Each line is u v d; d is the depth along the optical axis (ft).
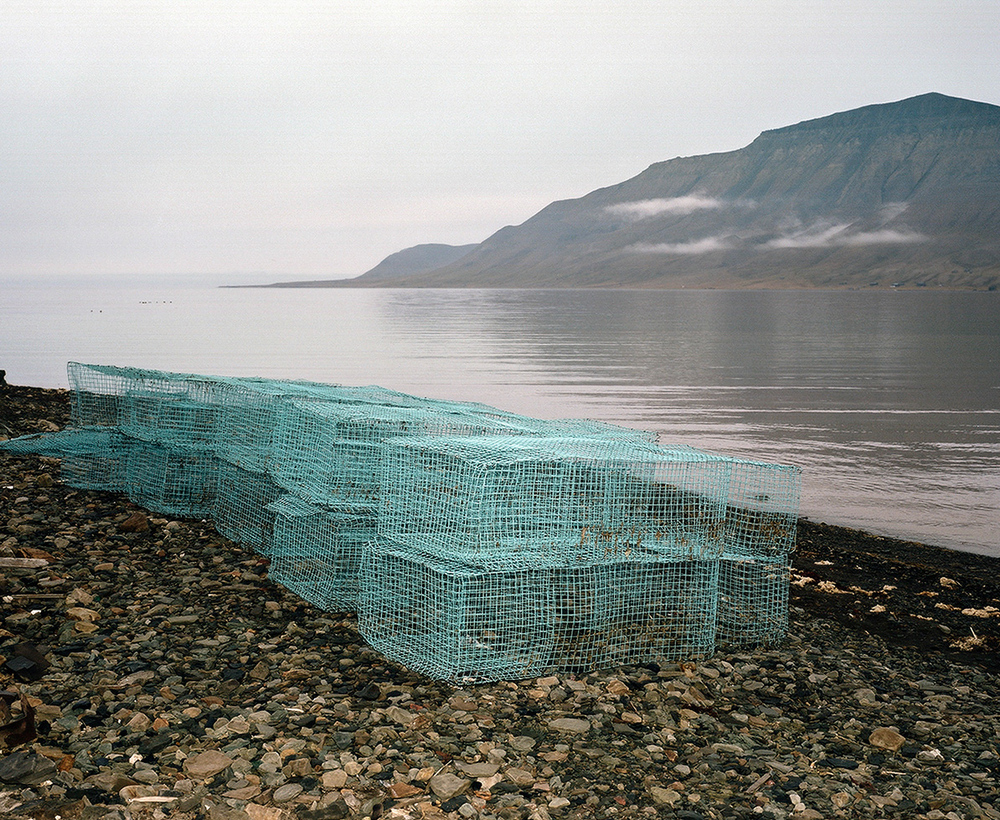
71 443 39.47
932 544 58.80
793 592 38.50
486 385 178.91
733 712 22.50
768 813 17.28
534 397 158.61
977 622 36.35
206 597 27.48
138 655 22.57
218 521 34.88
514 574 23.99
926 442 114.42
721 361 262.47
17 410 57.47
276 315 631.56
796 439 115.03
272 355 257.14
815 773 19.27
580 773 18.48
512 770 18.20
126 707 19.49
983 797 18.79
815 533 56.39
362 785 17.08
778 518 28.78
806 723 22.40
